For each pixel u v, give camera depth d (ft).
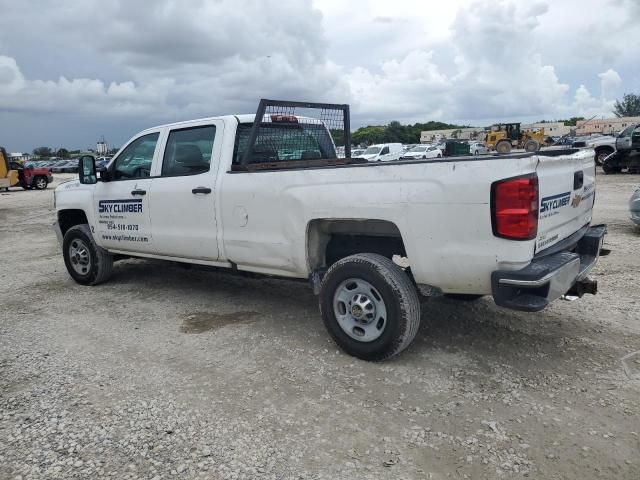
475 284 11.80
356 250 15.20
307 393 11.80
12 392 12.25
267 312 17.56
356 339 13.35
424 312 16.71
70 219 23.13
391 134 204.23
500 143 121.70
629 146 66.18
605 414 10.56
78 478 9.11
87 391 12.19
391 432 10.19
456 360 13.21
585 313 16.21
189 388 12.21
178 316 17.49
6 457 9.74
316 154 19.62
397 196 12.28
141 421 10.83
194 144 17.35
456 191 11.50
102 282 22.16
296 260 14.48
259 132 17.19
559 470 8.96
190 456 9.63
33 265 27.22
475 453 9.47
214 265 16.93
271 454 9.62
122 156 20.01
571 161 13.29
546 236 12.13
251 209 15.24
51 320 17.53
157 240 18.37
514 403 11.08
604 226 15.83
